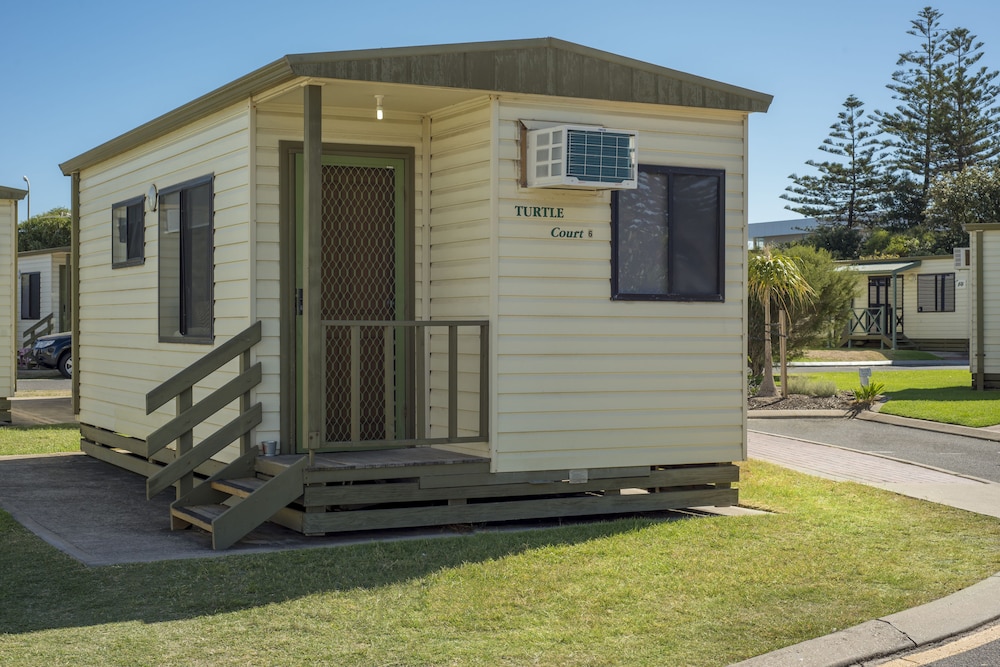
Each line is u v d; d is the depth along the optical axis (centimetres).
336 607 592
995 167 5103
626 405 853
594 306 838
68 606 589
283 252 848
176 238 987
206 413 815
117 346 1144
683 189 880
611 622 575
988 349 1997
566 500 843
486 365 815
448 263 865
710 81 873
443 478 802
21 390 2164
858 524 830
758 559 712
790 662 521
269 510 750
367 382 886
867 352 3438
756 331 2072
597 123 841
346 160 872
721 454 891
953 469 1143
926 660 537
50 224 5128
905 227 5606
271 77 766
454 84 777
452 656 518
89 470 1136
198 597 608
